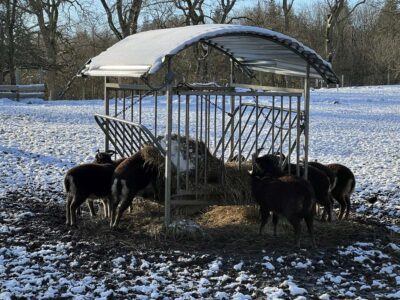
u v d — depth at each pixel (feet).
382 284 21.94
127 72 27.81
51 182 39.55
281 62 32.12
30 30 136.46
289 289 21.01
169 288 21.04
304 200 25.80
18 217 30.37
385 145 60.75
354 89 140.56
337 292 21.06
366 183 41.52
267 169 27.50
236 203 30.19
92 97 153.17
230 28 27.02
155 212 31.53
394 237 28.37
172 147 29.91
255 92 29.66
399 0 195.11
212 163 30.78
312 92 126.62
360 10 238.68
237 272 22.97
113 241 26.73
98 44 156.46
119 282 21.62
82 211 33.01
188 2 136.05
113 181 28.35
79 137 60.29
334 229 29.32
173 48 26.08
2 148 51.34
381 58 195.83
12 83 129.39
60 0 139.13
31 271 22.47
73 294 20.43
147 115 77.20
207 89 34.01
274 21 166.50
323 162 49.70
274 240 27.04
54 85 141.79
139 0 132.67
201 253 25.18
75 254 24.79
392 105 106.22
